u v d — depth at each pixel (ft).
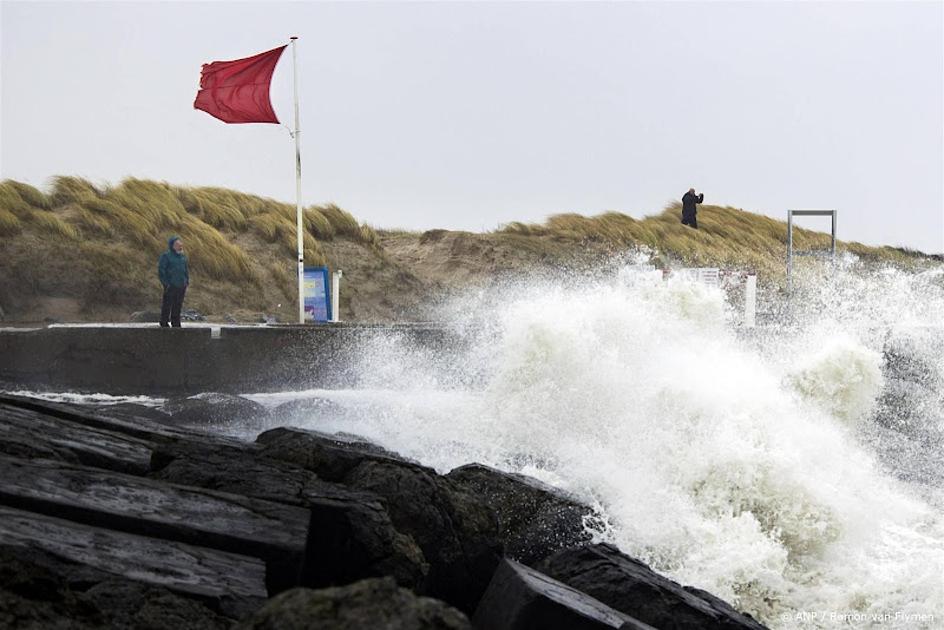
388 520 22.22
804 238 192.95
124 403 52.03
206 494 20.70
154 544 17.98
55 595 13.55
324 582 21.68
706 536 33.17
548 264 145.38
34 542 16.80
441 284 136.56
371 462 25.39
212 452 24.47
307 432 29.58
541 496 29.17
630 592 23.07
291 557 19.26
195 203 132.36
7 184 119.14
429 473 25.57
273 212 138.10
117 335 62.90
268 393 63.16
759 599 31.07
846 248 196.34
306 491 22.66
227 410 49.14
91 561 16.70
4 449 22.39
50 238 110.83
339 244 135.95
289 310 117.60
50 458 22.62
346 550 21.79
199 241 119.03
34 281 106.11
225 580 17.12
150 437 27.71
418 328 69.21
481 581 25.07
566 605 19.76
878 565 33.47
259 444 29.43
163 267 69.10
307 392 61.41
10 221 110.63
